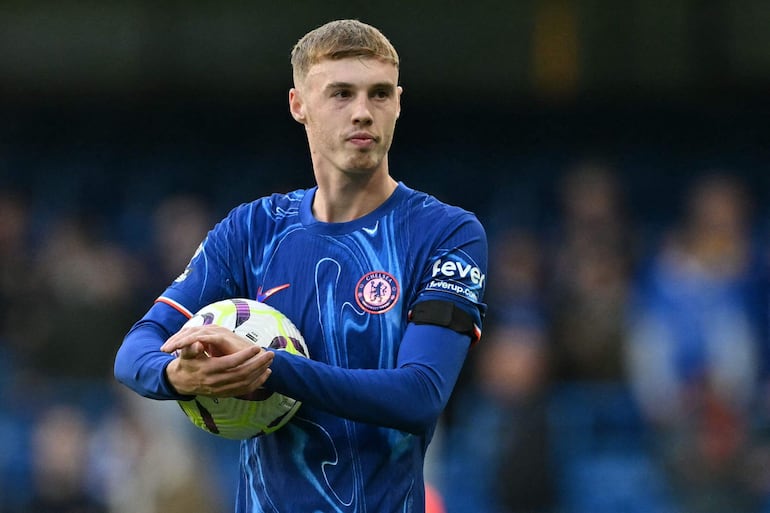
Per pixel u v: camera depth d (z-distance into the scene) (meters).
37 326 37.28
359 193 12.70
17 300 39.28
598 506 34.22
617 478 34.22
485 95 48.59
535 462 30.59
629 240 40.41
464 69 47.66
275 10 48.09
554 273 38.12
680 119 49.78
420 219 12.65
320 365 11.52
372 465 12.31
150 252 42.00
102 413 34.75
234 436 12.32
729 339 33.09
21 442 35.91
